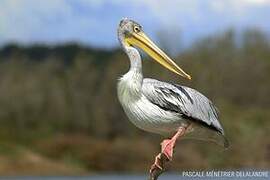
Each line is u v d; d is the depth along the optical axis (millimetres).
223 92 69938
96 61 80375
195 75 65438
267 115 65562
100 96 73062
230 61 73375
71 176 53750
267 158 53531
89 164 60844
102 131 70875
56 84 75188
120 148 60938
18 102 73625
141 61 10711
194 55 69375
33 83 75375
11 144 64625
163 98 10500
